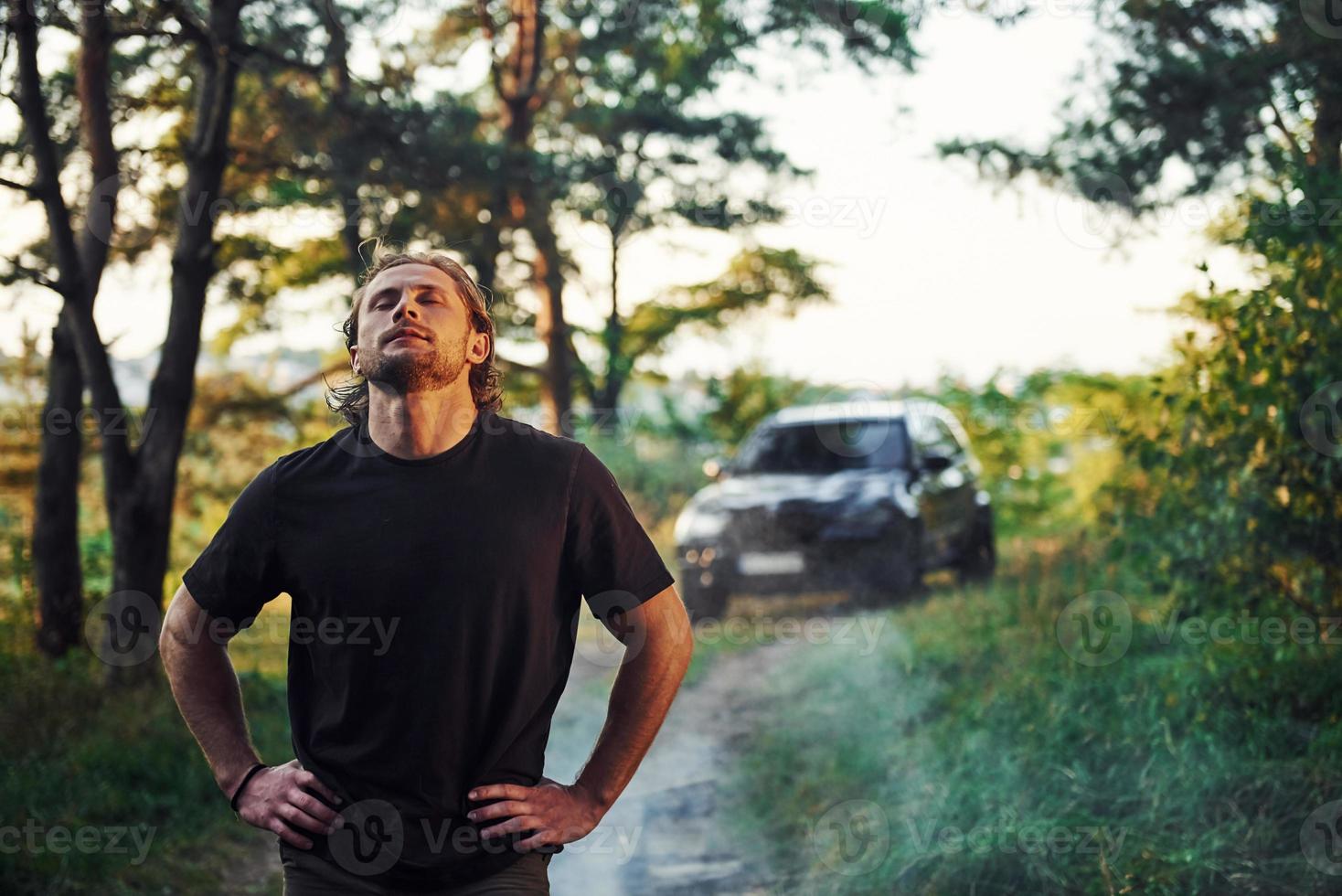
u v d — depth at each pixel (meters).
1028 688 5.84
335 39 8.11
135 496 7.40
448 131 9.27
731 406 18.64
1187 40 6.89
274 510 2.18
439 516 2.14
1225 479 5.12
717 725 7.00
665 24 12.93
